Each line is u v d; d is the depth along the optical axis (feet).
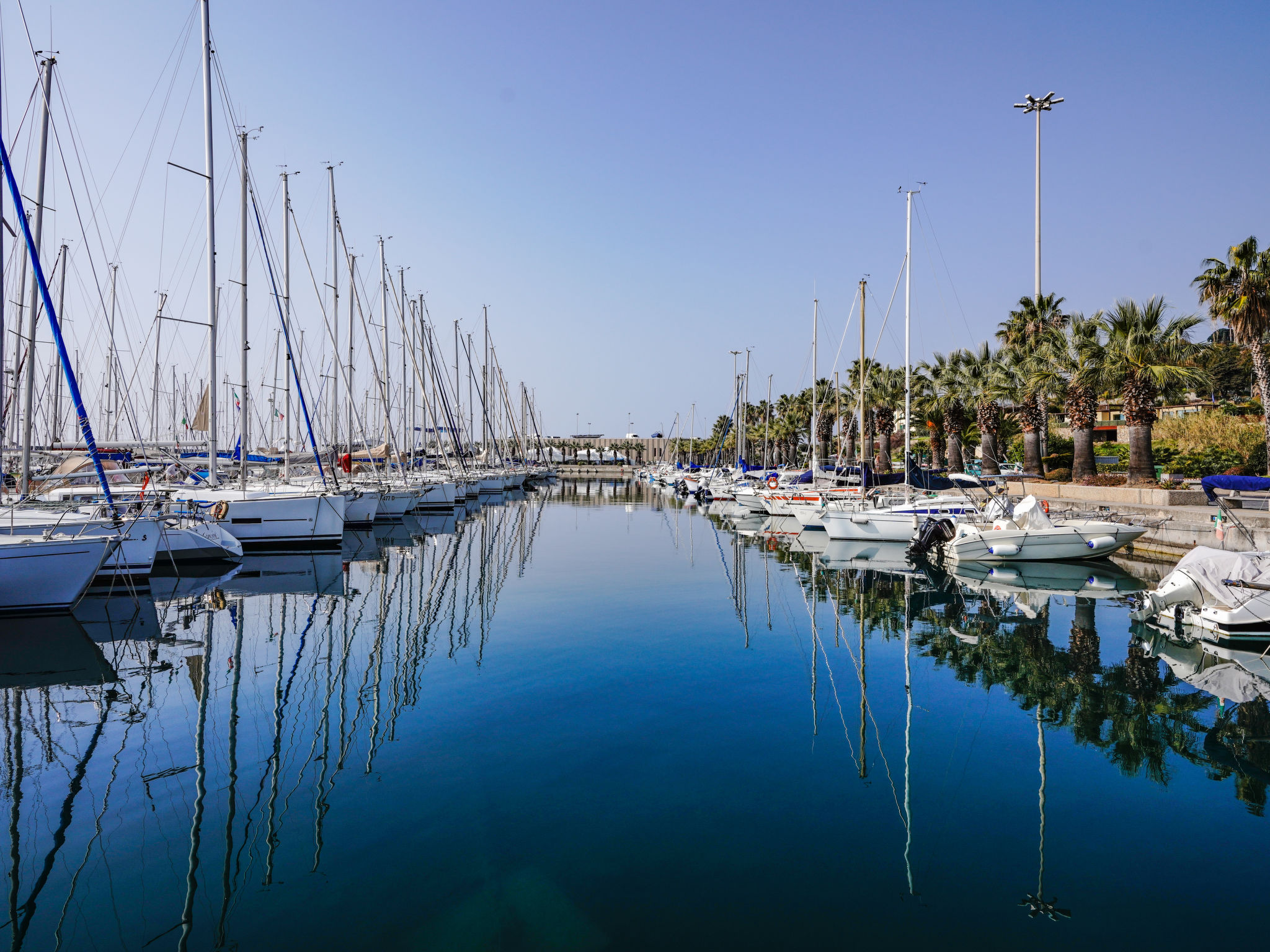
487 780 25.67
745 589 63.72
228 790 24.84
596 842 21.45
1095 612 54.29
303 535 84.99
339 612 53.16
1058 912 18.31
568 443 545.44
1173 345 92.89
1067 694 35.47
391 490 124.77
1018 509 76.95
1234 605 45.21
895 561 81.30
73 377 51.03
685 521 131.95
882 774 26.37
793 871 20.06
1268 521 66.59
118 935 17.42
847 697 34.96
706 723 31.48
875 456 206.08
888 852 21.12
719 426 338.13
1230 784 25.80
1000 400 127.03
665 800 24.22
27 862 20.52
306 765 26.78
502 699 34.32
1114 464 147.74
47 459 78.89
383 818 22.94
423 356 168.25
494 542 98.07
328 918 17.88
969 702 34.32
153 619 50.26
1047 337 113.39
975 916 18.15
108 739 29.27
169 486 82.38
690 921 17.79
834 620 51.62
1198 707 33.63
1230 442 119.65
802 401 243.19
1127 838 22.03
